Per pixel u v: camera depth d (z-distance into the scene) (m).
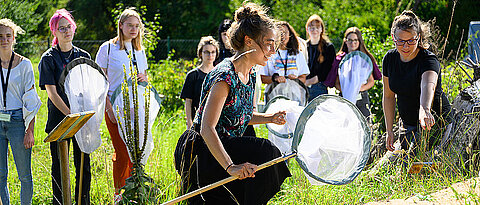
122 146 5.55
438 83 5.15
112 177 5.84
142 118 5.39
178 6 31.47
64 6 28.30
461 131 5.42
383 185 5.04
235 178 3.52
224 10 31.08
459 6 20.39
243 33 3.70
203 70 6.02
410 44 4.91
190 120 5.97
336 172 3.94
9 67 5.10
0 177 5.22
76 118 3.50
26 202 5.29
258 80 5.85
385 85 5.45
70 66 5.07
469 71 7.86
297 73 7.07
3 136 5.18
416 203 4.32
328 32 20.20
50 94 5.12
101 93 5.22
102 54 5.69
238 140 3.78
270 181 3.79
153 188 4.57
